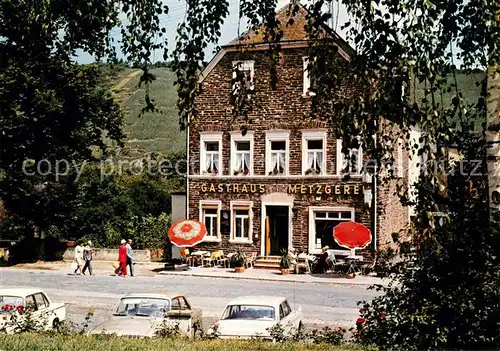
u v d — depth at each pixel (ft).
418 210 34.71
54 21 42.11
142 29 39.99
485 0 33.58
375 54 35.04
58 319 64.34
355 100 36.17
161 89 412.77
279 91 131.75
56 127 138.10
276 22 42.19
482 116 38.19
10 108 126.00
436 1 34.24
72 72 135.23
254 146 133.69
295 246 130.00
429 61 35.04
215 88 136.56
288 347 45.11
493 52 34.22
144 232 161.58
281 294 98.58
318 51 38.63
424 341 38.01
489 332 37.09
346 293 100.27
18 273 125.39
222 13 40.96
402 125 36.01
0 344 42.32
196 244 135.03
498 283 36.24
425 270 38.17
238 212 135.03
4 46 118.93
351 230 115.55
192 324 54.90
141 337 48.85
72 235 165.89
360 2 35.12
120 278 118.93
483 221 37.40
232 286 107.96
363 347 40.11
